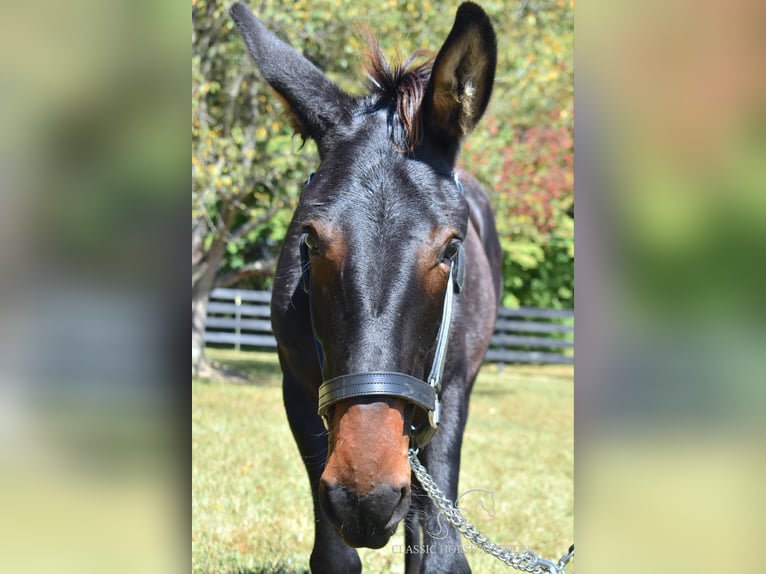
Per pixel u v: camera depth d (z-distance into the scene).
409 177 2.33
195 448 6.50
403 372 2.14
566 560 2.37
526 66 10.85
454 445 3.14
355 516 2.00
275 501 5.09
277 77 2.71
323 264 2.22
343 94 2.71
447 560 2.97
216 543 4.30
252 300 16.78
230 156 9.91
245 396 9.71
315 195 2.34
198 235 11.59
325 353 2.25
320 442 3.04
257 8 9.30
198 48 9.57
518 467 6.52
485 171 11.10
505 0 10.71
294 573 3.96
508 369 17.25
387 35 9.62
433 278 2.23
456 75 2.50
